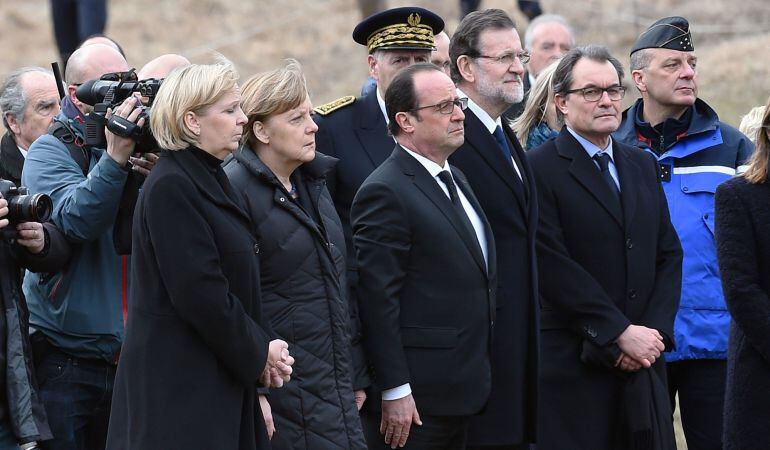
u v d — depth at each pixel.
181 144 14.70
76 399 17.47
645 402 18.66
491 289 17.73
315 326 16.00
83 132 17.91
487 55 18.66
